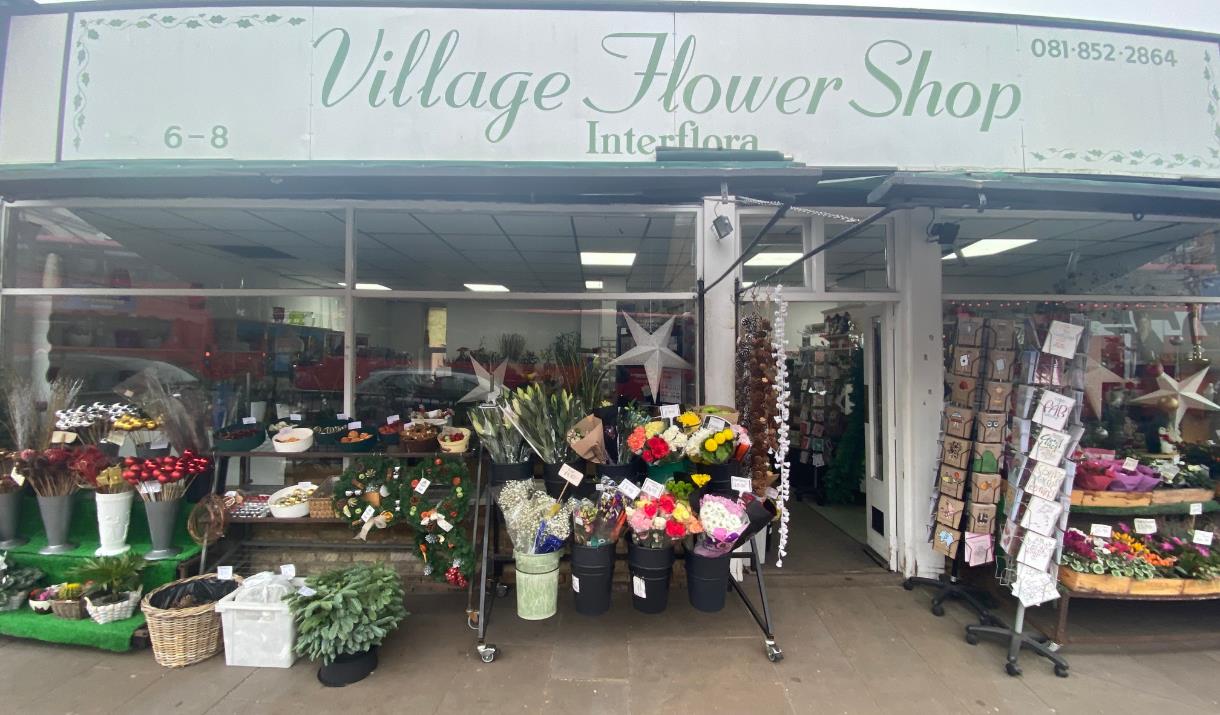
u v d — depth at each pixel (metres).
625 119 4.04
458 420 4.31
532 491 3.30
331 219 4.37
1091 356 4.45
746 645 3.23
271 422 4.30
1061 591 3.14
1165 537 3.56
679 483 3.17
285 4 4.00
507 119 4.03
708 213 4.14
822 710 2.65
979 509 3.44
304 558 3.92
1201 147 4.30
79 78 4.01
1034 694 2.80
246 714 2.57
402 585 3.91
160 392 3.97
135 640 3.09
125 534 3.52
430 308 4.40
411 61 4.01
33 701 2.65
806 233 4.32
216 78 4.00
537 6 4.02
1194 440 4.46
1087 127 4.20
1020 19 4.13
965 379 3.64
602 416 3.84
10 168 2.83
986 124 4.12
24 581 3.30
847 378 6.16
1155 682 2.91
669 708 2.66
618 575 3.99
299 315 4.39
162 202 4.10
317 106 4.00
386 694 2.74
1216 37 4.29
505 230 4.57
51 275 4.30
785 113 4.07
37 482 3.46
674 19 4.05
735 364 4.14
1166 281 4.66
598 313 4.39
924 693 2.80
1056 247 4.63
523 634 3.31
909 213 4.17
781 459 3.04
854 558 4.59
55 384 3.96
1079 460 3.59
